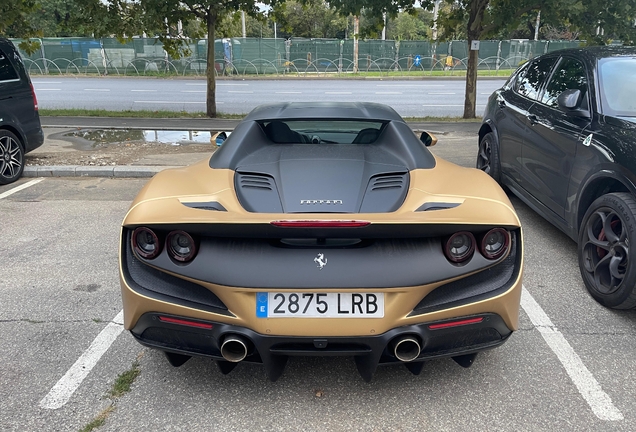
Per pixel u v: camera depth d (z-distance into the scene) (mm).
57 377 2803
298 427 2420
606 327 3324
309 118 3486
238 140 3191
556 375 2814
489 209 2404
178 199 2496
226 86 26000
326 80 30562
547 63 5371
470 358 2576
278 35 62594
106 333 3264
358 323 2266
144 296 2373
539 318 3441
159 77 32031
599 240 3654
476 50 14492
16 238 4992
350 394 2654
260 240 2314
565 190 4207
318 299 2260
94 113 14844
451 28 15234
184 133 11609
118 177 7500
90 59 33219
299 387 2713
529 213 5758
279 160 2949
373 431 2391
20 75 7473
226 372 2574
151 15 12531
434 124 13367
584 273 3811
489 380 2770
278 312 2264
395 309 2268
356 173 2771
